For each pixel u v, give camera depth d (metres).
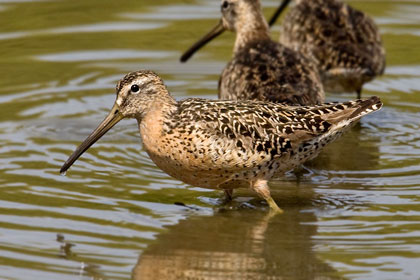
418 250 11.45
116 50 20.72
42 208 12.84
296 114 12.99
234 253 11.47
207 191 13.91
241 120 12.70
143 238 11.89
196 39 21.34
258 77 15.84
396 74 19.86
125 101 13.04
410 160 15.19
